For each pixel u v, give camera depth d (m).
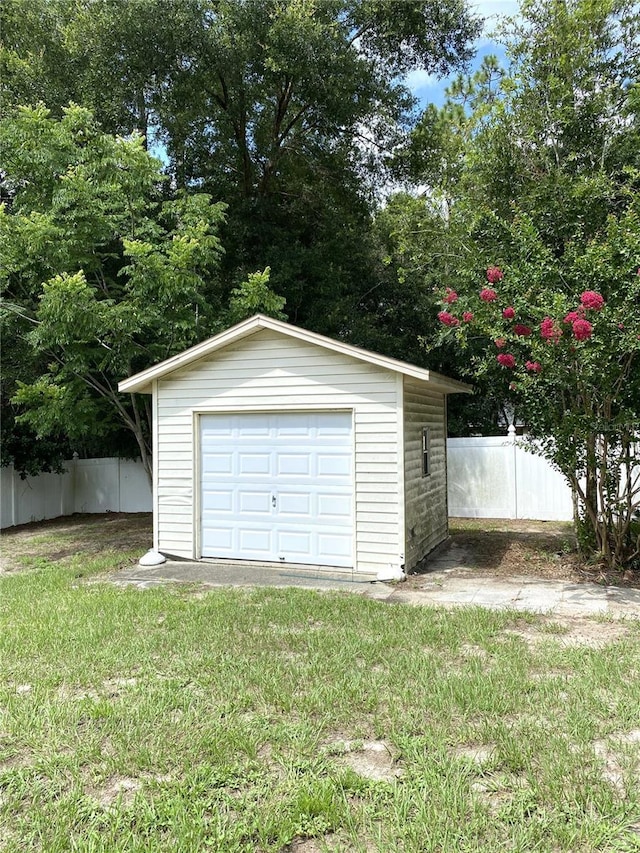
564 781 2.99
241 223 14.48
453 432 16.83
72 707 3.93
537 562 8.38
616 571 7.59
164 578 7.89
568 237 8.14
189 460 9.00
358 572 7.98
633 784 2.96
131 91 13.31
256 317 8.23
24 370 12.20
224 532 8.88
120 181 10.38
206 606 6.24
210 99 14.87
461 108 14.73
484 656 4.74
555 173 8.89
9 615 6.15
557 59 9.59
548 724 3.57
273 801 2.91
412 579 7.61
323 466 8.27
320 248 15.70
